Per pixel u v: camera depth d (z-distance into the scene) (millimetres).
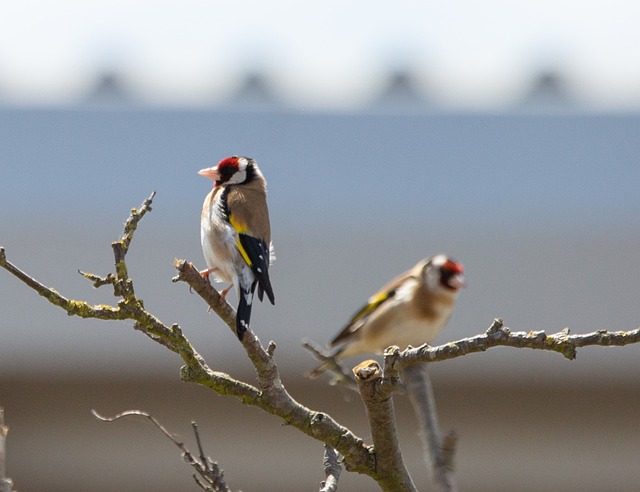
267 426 12398
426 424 6820
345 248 12289
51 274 12086
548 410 12453
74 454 12359
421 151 12359
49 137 12250
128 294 5906
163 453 12359
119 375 12289
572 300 12180
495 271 12312
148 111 12352
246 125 12375
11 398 12273
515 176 12320
